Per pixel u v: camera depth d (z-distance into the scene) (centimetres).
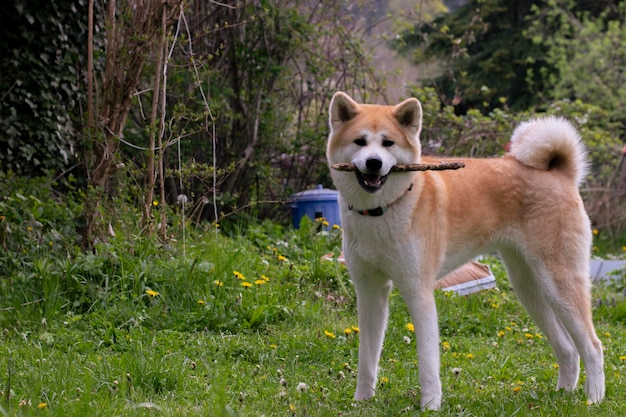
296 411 389
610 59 1647
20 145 778
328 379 468
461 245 454
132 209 650
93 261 584
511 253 489
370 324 440
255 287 607
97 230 627
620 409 428
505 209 466
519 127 495
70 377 410
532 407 414
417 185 428
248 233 821
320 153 976
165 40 627
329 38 988
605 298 766
